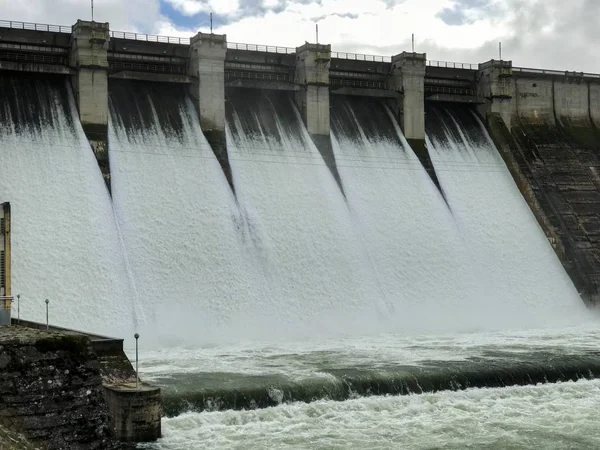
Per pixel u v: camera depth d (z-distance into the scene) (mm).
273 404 38281
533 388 42969
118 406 32719
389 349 52188
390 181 74875
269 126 73312
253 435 34500
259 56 75812
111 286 55594
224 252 61562
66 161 61000
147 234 60125
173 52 71750
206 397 36969
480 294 69938
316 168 71938
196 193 64125
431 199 74938
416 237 71312
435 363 45844
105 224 58469
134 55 69938
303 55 74875
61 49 66688
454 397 41219
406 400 40125
